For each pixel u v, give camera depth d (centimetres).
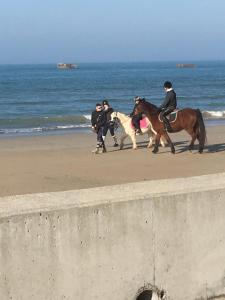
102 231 496
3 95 6281
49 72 16612
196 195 539
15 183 1395
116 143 2081
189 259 545
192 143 1836
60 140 2414
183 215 534
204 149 1973
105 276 504
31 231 467
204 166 1609
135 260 516
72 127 3058
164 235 527
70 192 530
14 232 461
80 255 490
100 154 1888
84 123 3344
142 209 513
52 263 479
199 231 545
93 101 5347
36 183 1394
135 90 7250
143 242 518
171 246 532
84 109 4494
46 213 471
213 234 554
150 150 1948
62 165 1670
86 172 1543
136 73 15175
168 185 555
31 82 9644
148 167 1605
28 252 468
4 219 456
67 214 480
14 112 4247
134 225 511
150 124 1889
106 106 1983
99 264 499
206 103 5031
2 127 3152
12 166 1658
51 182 1406
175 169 1563
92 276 498
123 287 513
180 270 541
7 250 460
